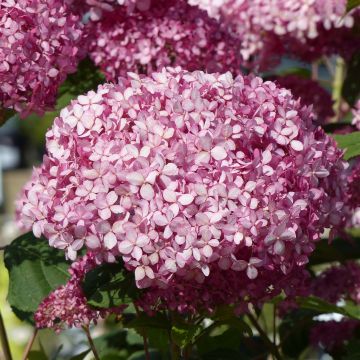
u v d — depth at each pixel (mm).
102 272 635
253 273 582
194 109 599
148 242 572
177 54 784
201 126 595
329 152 636
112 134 602
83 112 615
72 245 588
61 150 612
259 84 639
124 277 625
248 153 598
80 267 641
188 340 624
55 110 714
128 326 651
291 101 636
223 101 614
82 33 733
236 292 604
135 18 784
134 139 594
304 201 590
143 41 779
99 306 614
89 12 779
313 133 633
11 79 672
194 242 565
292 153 606
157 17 787
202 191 572
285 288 613
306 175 605
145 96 613
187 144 586
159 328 657
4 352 741
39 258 705
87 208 583
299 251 595
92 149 600
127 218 578
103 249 589
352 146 704
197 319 653
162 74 635
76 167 599
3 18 676
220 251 572
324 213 618
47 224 597
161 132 589
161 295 607
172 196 571
